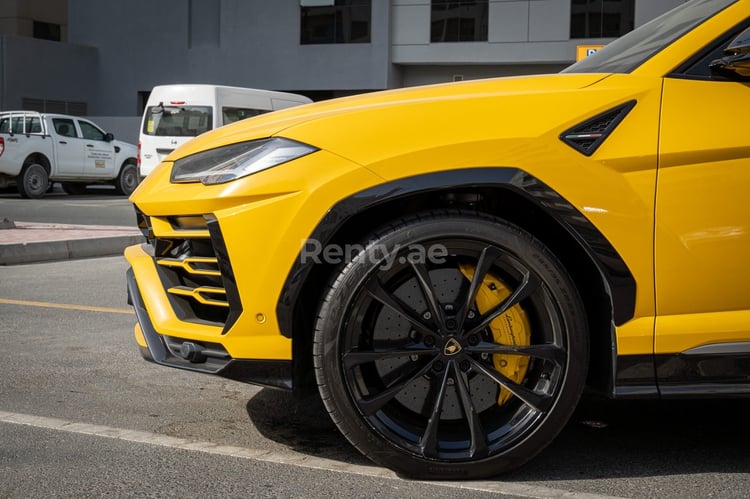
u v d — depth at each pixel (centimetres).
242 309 264
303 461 288
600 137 260
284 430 324
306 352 275
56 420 337
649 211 258
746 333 262
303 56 2991
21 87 3028
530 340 272
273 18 3011
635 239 258
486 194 271
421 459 264
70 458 291
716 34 272
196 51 3127
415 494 256
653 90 266
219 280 280
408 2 2902
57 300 627
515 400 275
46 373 414
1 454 295
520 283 267
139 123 2914
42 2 3359
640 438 314
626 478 272
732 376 264
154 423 333
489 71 2952
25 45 3034
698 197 259
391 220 265
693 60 270
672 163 259
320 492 258
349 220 269
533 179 255
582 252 270
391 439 264
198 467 282
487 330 272
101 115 3259
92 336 501
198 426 329
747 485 267
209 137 296
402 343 270
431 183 255
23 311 580
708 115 263
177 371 420
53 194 2116
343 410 261
